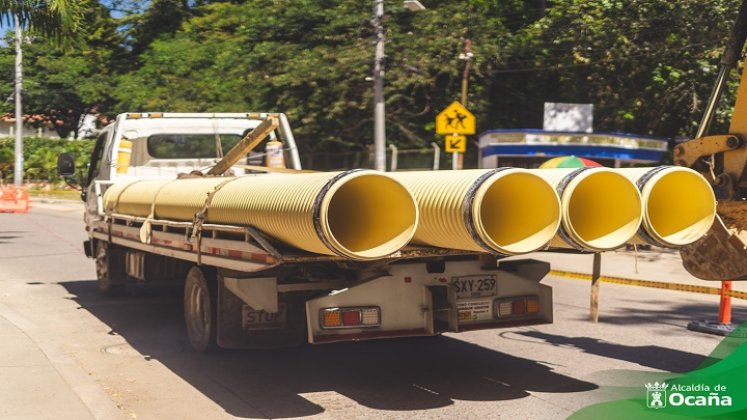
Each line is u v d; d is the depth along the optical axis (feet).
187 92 119.14
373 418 21.01
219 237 24.26
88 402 20.88
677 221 21.29
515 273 25.17
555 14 96.02
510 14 112.78
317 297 22.52
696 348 29.86
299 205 19.24
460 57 100.12
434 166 104.68
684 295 43.80
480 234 18.66
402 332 23.21
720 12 80.69
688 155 26.66
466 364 27.20
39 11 65.77
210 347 27.61
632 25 88.38
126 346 29.99
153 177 39.11
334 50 110.01
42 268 53.57
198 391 23.72
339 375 25.66
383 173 18.94
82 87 142.10
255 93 115.75
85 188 43.80
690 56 86.17
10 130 234.58
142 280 34.55
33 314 36.63
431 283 23.59
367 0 110.42
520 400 22.62
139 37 142.72
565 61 99.09
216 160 40.11
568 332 32.99
